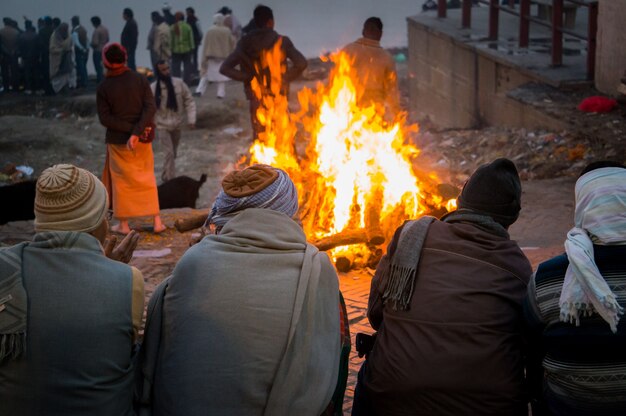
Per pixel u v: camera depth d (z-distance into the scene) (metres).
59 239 2.76
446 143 12.96
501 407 3.11
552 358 2.96
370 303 3.47
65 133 18.02
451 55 16.97
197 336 2.79
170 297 2.90
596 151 10.86
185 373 2.77
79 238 2.78
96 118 20.28
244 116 19.52
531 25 17.62
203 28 41.84
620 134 11.13
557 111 12.15
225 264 2.87
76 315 2.67
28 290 2.67
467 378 3.09
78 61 24.67
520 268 3.30
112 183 7.89
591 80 13.04
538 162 10.98
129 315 2.78
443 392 3.11
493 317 3.17
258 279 2.85
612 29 12.31
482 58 15.45
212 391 2.75
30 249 2.74
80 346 2.67
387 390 3.19
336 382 2.90
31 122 18.31
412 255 3.29
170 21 24.62
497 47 15.41
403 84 22.30
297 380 2.77
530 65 13.92
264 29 10.05
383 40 35.41
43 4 43.38
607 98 12.23
